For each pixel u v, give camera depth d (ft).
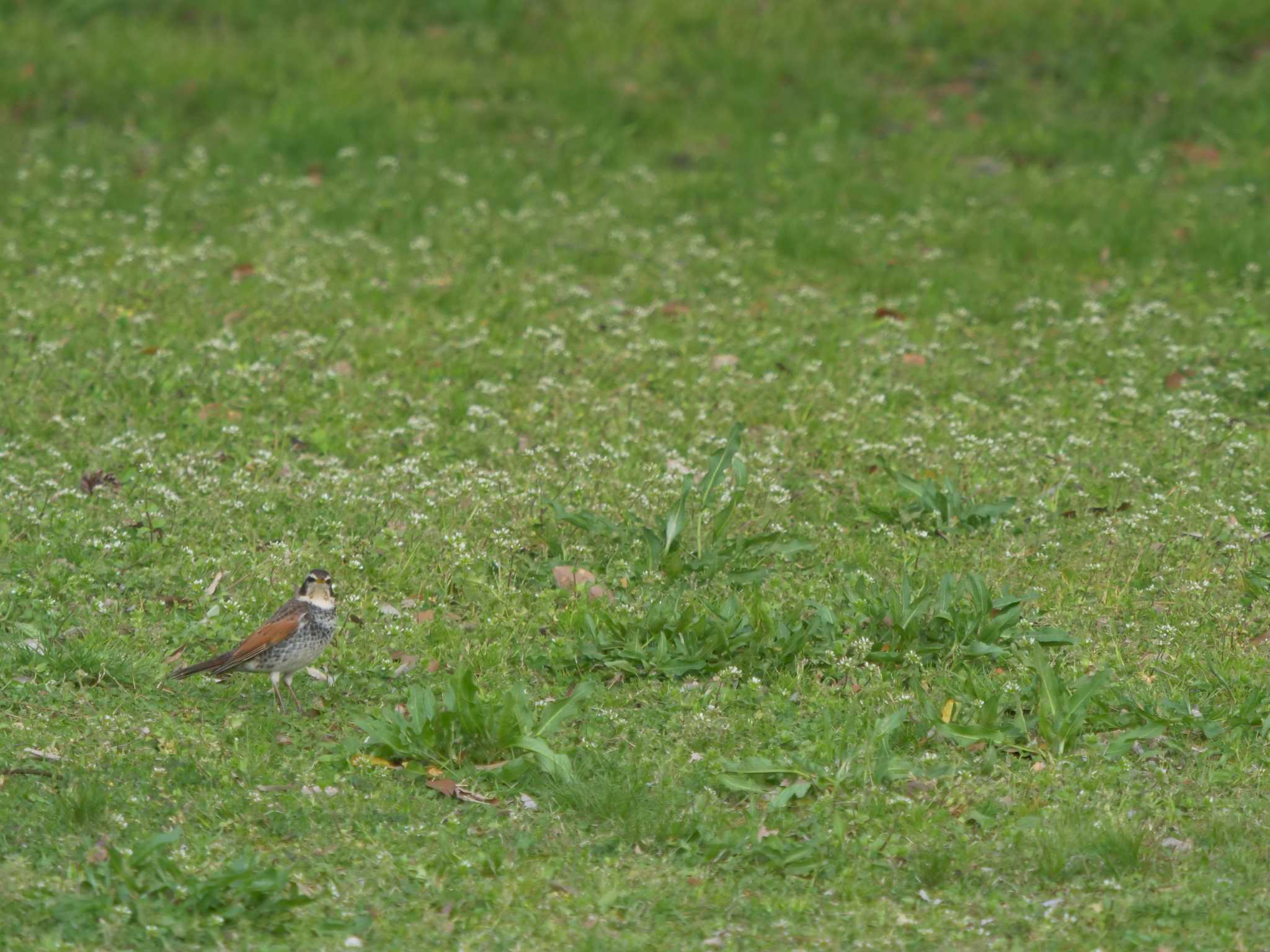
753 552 41.45
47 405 50.16
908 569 40.83
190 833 27.27
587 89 92.68
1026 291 67.41
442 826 28.07
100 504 42.68
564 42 99.71
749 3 104.06
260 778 29.58
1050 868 26.68
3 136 84.58
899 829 28.30
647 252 71.82
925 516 44.37
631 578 40.09
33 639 34.83
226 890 24.67
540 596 38.50
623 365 57.16
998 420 52.85
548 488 44.73
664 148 87.71
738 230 76.48
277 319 60.44
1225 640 36.58
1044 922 24.95
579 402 53.01
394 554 40.68
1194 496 45.75
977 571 40.14
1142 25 98.02
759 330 62.69
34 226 71.56
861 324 63.46
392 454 48.01
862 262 71.56
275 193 78.38
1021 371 56.90
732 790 29.96
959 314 64.39
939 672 35.04
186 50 95.76
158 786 28.78
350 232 72.74
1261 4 98.94
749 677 35.24
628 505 43.86
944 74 95.81
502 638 36.55
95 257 67.67
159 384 52.60
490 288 66.13
